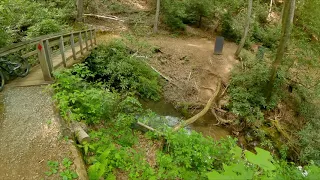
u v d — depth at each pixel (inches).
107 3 585.0
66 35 260.8
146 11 590.6
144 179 133.9
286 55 341.7
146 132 198.1
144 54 405.1
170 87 370.0
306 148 279.9
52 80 220.7
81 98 182.1
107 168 132.3
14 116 164.1
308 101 345.1
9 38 237.6
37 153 130.8
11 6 307.9
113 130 183.5
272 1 709.9
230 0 537.0
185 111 324.5
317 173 76.2
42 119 161.5
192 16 571.5
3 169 119.0
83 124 167.5
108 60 354.3
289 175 106.8
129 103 252.4
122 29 514.6
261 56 379.2
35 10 370.6
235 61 440.1
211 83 386.3
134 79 347.3
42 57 212.1
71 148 135.6
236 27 527.8
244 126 316.5
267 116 334.0
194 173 139.0
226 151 163.9
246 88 356.2
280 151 284.4
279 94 350.0
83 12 510.3
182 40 517.7
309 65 350.0
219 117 325.1
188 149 159.6
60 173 117.6
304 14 541.0
